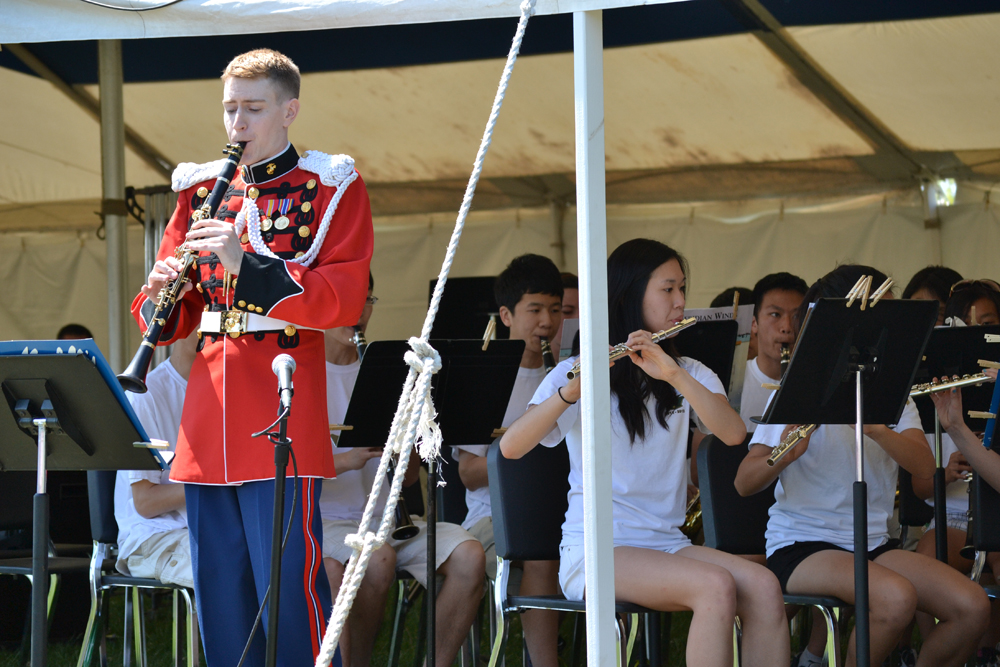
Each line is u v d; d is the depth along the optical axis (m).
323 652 7.87
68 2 10.00
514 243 29.88
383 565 13.42
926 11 20.27
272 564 9.14
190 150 27.36
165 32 9.91
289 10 9.66
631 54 23.48
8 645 17.61
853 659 12.35
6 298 28.97
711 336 14.93
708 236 28.86
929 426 14.84
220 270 10.18
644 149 27.72
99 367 9.45
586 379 9.32
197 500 10.22
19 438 10.12
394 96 25.55
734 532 13.51
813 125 25.59
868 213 27.25
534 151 27.86
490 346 12.34
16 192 28.17
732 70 23.70
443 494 16.72
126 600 14.48
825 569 12.15
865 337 10.49
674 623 19.34
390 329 30.20
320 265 10.13
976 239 26.03
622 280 12.21
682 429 12.09
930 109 23.94
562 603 11.78
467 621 13.79
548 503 12.55
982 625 12.02
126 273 21.84
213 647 10.19
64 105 25.17
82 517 16.14
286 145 10.45
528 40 22.59
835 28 21.45
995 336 12.82
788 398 10.63
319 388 10.27
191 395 10.24
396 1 9.50
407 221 30.39
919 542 15.48
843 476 13.14
